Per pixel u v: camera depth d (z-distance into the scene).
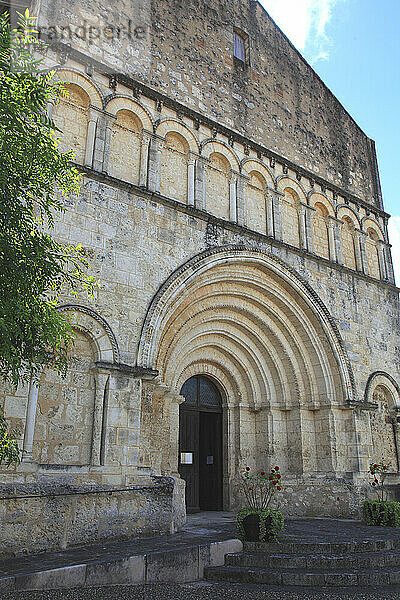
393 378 18.23
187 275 12.88
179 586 7.67
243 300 15.87
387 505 12.82
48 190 6.87
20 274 6.12
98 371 10.78
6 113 6.33
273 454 15.68
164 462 13.20
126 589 7.16
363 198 20.67
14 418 9.30
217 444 16.16
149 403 11.66
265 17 19.58
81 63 12.89
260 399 16.33
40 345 6.57
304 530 11.51
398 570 8.72
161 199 13.02
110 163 12.91
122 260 11.88
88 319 10.95
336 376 16.33
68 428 10.32
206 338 15.64
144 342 11.57
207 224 14.05
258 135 17.45
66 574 7.06
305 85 20.11
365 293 18.55
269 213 16.31
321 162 19.48
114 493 9.91
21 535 8.66
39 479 9.39
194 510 15.14
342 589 7.87
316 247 17.70
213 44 17.12
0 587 6.48
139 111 13.73
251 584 8.08
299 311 16.27
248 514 9.71
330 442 15.67
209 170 15.19
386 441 17.33
